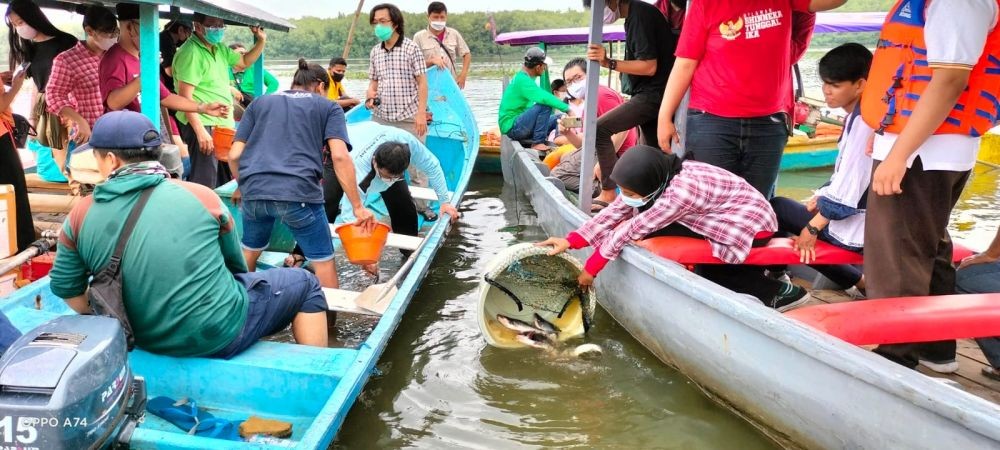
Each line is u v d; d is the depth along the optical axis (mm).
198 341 2934
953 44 2451
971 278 3326
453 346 4125
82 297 2959
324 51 51531
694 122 4094
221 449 2523
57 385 2117
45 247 3590
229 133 5777
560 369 3809
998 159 10250
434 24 9430
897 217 2854
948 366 3197
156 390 3070
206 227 2900
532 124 8578
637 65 4855
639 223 3676
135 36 5086
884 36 2865
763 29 3811
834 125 10938
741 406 3225
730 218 3648
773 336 2795
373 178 5090
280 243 5113
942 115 2539
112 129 2764
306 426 2965
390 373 3803
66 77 4914
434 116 8070
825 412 2664
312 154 3953
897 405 2346
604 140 5395
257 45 7926
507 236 6656
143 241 2746
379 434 3229
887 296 2936
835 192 3516
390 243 4875
